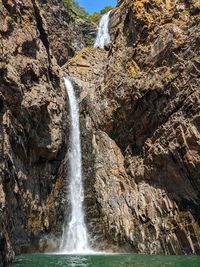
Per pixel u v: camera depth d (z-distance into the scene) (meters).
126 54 33.59
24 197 25.39
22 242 25.02
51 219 27.66
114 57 34.78
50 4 54.59
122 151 31.39
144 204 27.28
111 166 30.44
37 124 27.22
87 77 40.22
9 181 22.39
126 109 31.09
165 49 29.83
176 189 26.39
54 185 28.88
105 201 28.81
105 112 32.53
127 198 28.31
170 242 25.28
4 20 26.44
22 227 25.06
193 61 27.45
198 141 25.12
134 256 24.09
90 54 44.53
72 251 27.33
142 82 30.28
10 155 23.17
